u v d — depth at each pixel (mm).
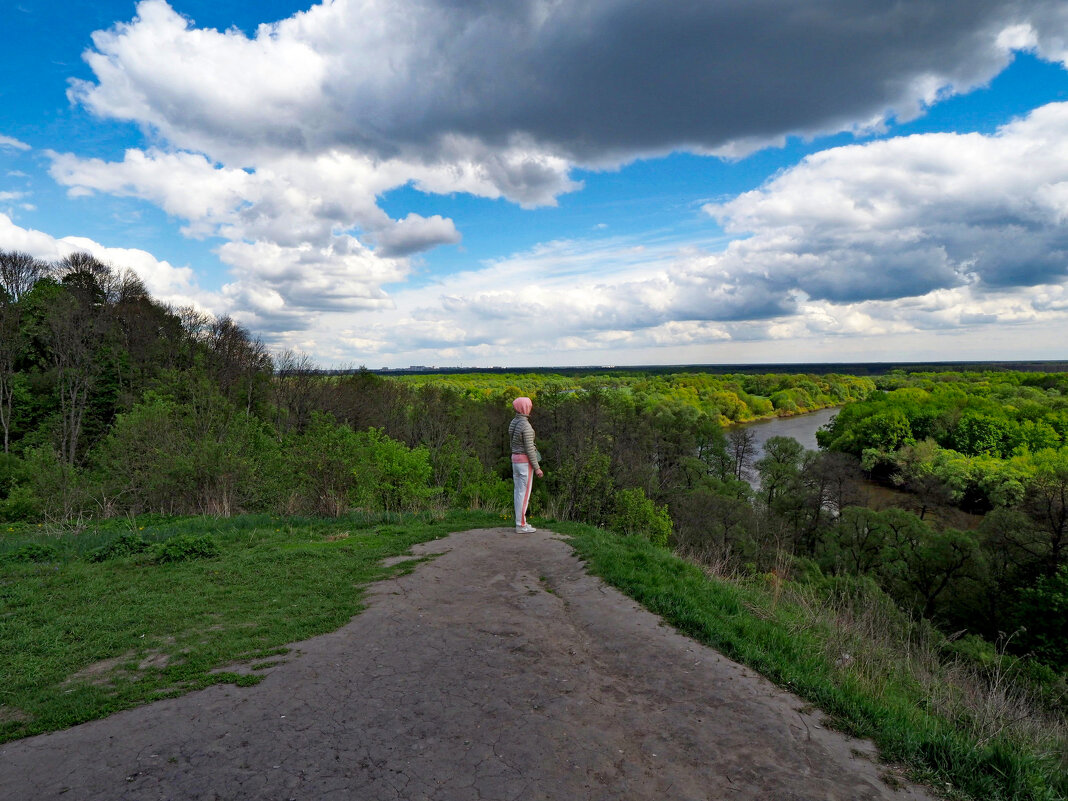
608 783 2885
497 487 31094
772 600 6895
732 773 3004
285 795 2742
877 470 78000
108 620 5316
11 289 45094
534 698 3766
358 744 3197
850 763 3178
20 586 6445
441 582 6531
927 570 34469
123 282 50312
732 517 40219
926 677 5426
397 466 12875
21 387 39438
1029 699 5086
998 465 60250
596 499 28312
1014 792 3031
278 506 12469
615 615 5422
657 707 3691
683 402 89688
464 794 2764
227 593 6168
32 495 15844
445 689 3879
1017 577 32219
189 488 13617
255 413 39812
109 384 42875
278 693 3830
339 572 6980
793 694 4004
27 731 3361
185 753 3113
